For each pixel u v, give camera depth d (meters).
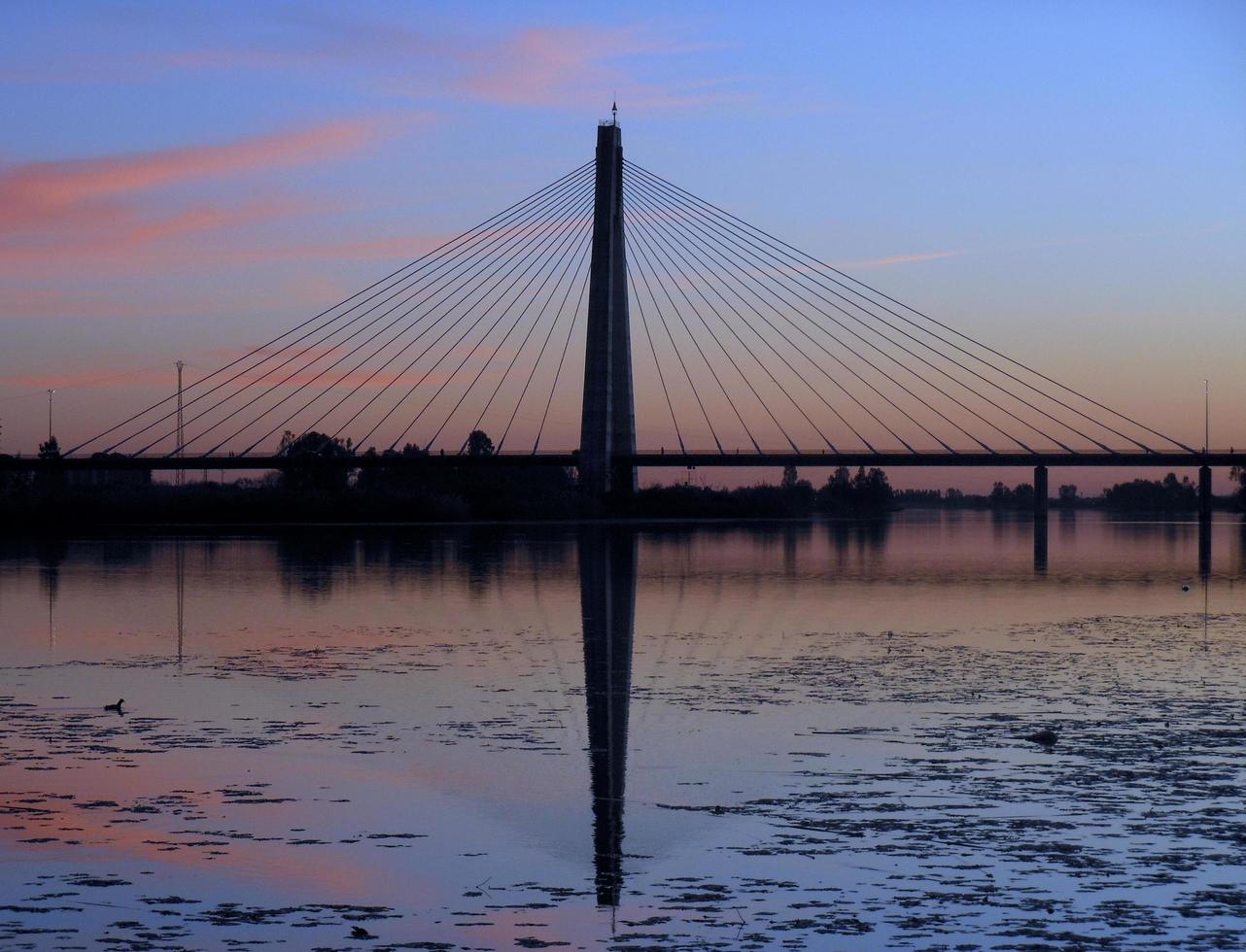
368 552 66.81
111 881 12.66
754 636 31.47
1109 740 18.88
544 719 20.55
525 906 12.07
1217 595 44.75
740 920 11.70
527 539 82.50
